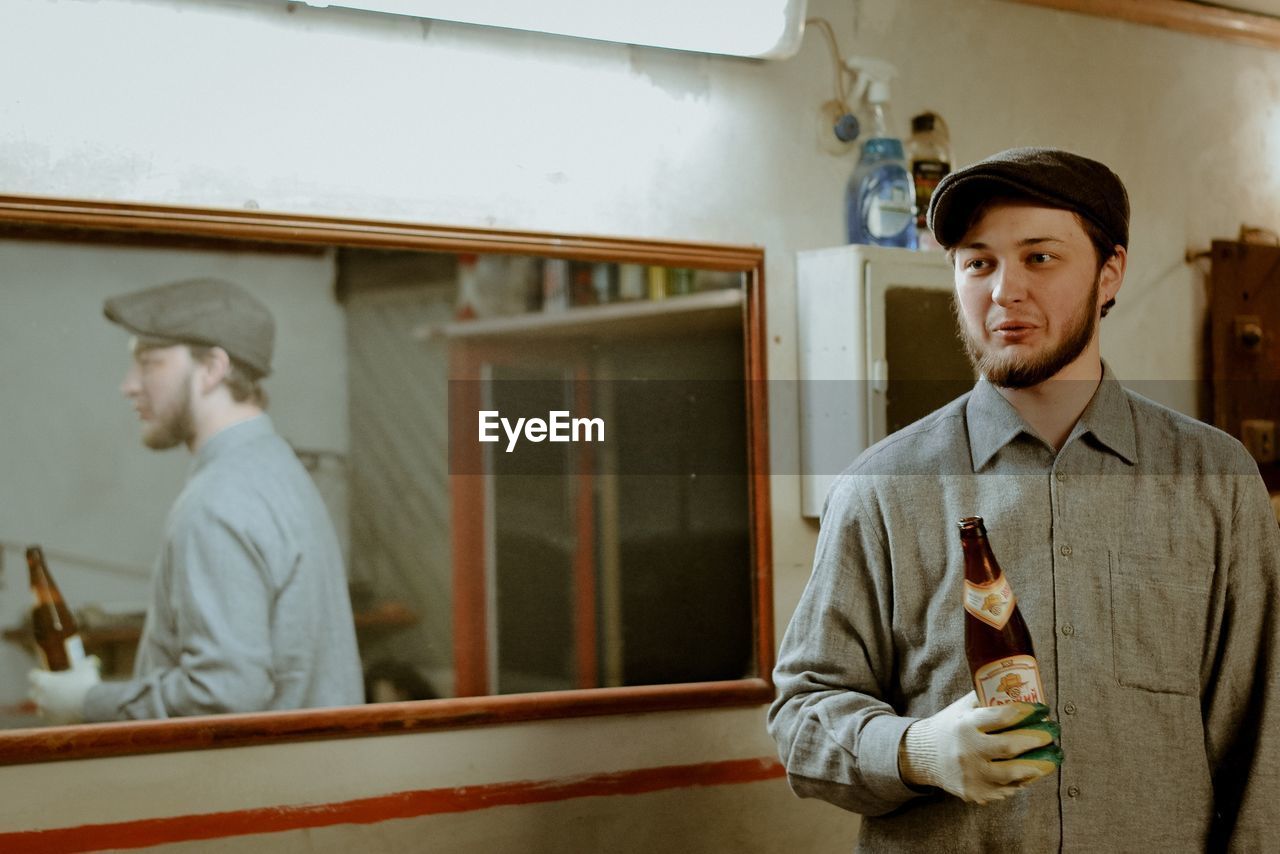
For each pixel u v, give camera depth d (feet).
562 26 6.03
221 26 5.67
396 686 5.92
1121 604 4.06
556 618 6.29
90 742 5.25
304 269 5.78
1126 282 8.21
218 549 5.58
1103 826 3.93
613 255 6.40
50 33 5.35
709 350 6.69
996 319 4.02
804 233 7.05
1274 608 4.06
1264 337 8.66
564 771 6.24
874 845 4.21
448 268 6.09
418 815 5.91
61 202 5.27
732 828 6.63
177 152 5.57
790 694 4.37
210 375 5.59
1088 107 8.10
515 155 6.29
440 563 6.05
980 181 3.92
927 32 7.52
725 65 6.84
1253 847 3.95
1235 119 8.74
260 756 5.61
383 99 6.00
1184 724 4.02
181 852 5.45
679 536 6.59
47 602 5.27
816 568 4.48
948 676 4.08
